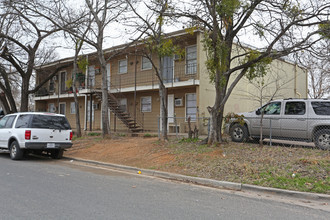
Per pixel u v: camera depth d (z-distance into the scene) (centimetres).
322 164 724
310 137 921
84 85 2231
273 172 715
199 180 734
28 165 952
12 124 1096
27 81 1903
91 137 1550
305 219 463
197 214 470
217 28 942
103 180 740
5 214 445
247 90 1903
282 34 964
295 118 949
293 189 621
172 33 1605
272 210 509
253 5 989
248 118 1062
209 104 1641
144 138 1433
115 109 1886
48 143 1041
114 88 2033
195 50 1666
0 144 1143
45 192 588
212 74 943
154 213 468
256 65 1011
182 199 567
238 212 491
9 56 1784
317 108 928
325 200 574
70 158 1130
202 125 1573
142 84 1930
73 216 442
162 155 991
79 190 614
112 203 520
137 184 702
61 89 2617
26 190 601
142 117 1903
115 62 2127
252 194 626
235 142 1079
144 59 1939
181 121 1736
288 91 2161
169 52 1073
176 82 1623
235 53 1803
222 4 881
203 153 930
